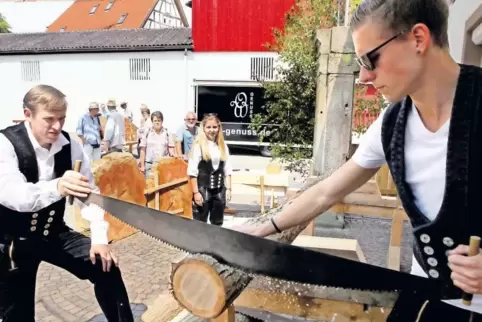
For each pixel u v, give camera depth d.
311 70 6.74
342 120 4.38
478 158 1.06
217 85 15.16
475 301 1.17
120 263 4.37
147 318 2.66
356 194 3.63
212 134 4.54
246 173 6.81
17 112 18.73
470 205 1.09
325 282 1.17
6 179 2.17
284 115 7.08
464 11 4.71
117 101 16.72
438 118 1.13
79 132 8.46
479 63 4.57
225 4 14.75
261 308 1.95
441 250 1.18
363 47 1.12
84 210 2.56
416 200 1.22
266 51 14.63
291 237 1.88
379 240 4.21
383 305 1.44
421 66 1.08
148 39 16.70
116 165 4.80
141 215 1.43
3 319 2.39
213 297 1.31
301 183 6.43
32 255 2.40
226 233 1.25
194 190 4.54
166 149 7.31
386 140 1.28
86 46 16.84
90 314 3.37
